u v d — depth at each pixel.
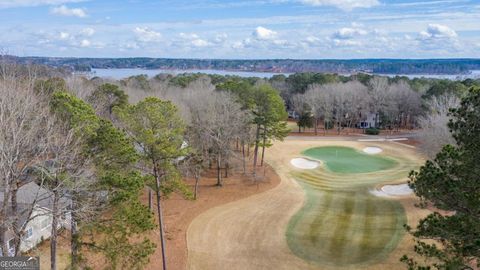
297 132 76.12
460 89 56.81
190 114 44.09
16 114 17.44
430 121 40.56
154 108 21.56
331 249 25.67
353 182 42.53
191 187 40.19
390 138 68.75
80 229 17.81
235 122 43.12
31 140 16.58
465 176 12.60
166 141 21.62
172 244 26.86
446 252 13.01
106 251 18.22
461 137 13.05
